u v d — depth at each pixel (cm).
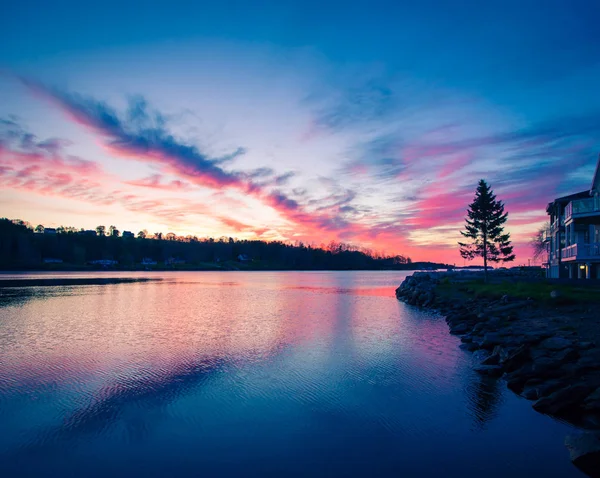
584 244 3162
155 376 1355
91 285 6750
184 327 2406
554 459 809
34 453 829
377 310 3412
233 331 2262
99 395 1167
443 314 3095
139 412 1043
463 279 5375
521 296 2727
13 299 4034
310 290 6309
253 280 10406
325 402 1123
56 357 1611
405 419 1009
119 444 871
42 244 17500
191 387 1243
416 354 1698
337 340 2003
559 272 3881
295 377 1355
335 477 748
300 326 2467
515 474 755
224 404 1105
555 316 2034
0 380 1300
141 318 2786
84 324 2486
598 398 974
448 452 841
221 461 804
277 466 786
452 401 1132
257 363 1538
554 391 1107
